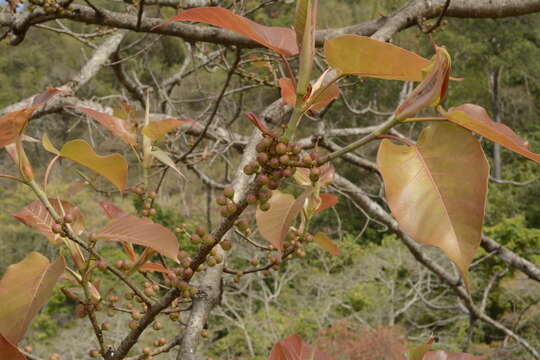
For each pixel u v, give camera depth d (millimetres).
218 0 2852
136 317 1042
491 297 10125
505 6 2506
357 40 870
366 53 876
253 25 933
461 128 860
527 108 19453
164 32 2424
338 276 11336
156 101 4559
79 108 1063
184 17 910
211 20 914
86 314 1025
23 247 12586
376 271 11141
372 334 8422
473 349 9289
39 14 2375
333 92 1055
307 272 11539
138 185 1115
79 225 1026
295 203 934
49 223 1031
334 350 8281
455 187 846
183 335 1176
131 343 1034
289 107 1631
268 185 928
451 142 858
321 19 11484
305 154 928
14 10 2457
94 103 3133
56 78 13109
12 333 908
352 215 13375
